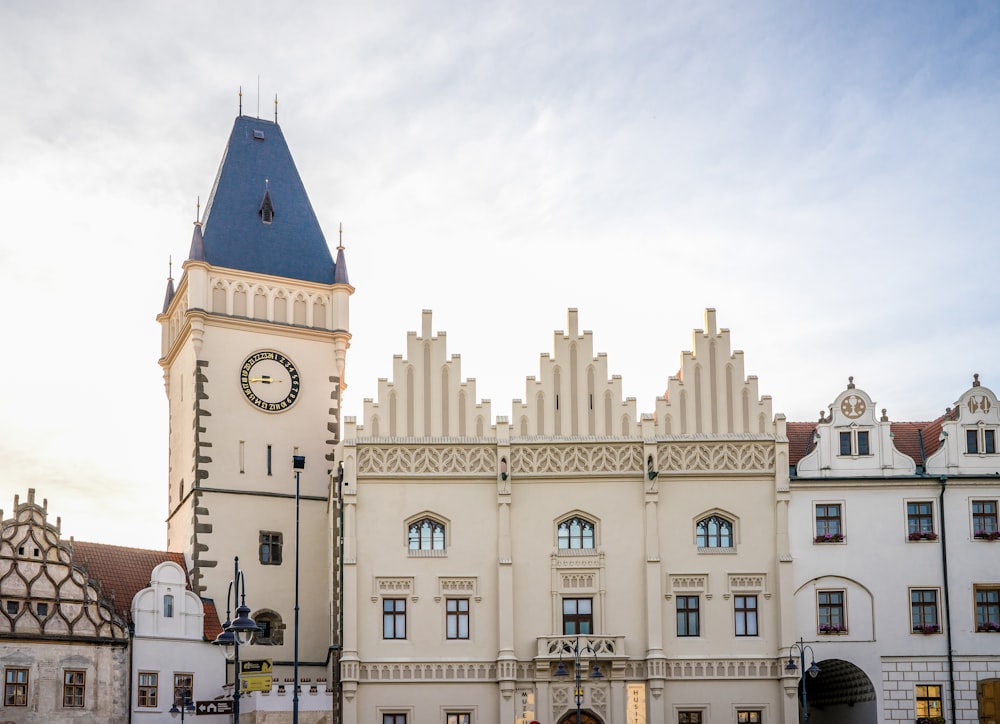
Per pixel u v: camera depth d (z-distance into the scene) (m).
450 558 66.81
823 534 66.88
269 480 76.38
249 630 44.84
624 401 69.00
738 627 66.50
